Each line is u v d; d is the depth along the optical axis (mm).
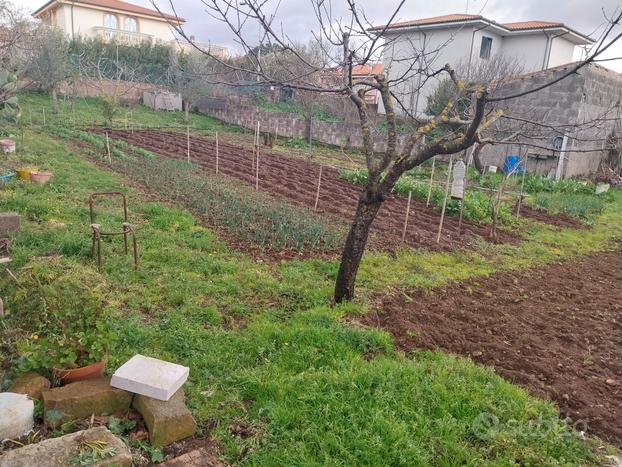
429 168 20453
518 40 26891
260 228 8367
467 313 5961
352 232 5598
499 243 9883
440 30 24938
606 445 3596
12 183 9336
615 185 19781
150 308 5172
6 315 4230
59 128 19484
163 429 3260
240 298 5719
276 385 3863
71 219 7793
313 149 24469
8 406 3158
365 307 5727
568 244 10469
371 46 4891
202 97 30594
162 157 15711
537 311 6309
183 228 8141
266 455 3203
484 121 5246
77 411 3350
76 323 3756
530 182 17250
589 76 18781
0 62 11102
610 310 6582
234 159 17422
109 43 33469
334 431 3422
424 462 3201
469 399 3889
